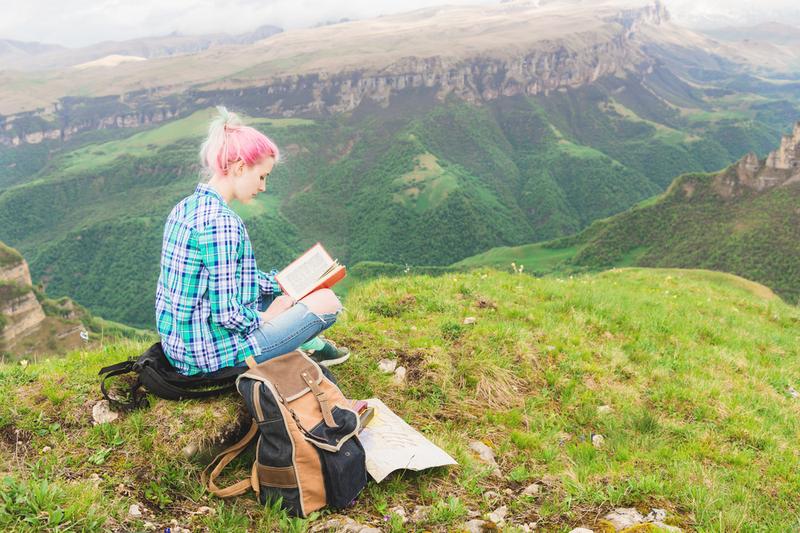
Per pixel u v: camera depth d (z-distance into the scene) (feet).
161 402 16.08
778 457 21.34
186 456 15.12
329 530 13.38
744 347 38.29
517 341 27.09
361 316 28.96
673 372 29.78
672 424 23.29
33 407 16.24
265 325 15.39
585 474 16.96
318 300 16.34
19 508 11.98
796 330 51.39
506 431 21.02
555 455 19.40
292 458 13.60
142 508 13.56
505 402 23.04
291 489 13.71
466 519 14.39
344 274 16.71
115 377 17.37
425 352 24.00
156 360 15.56
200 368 15.06
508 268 54.90
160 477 14.56
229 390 16.29
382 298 31.96
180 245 14.28
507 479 17.15
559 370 26.23
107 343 24.20
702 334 39.24
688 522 14.66
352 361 22.50
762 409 27.04
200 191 14.85
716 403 26.11
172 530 13.01
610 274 77.46
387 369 22.94
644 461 18.90
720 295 60.70
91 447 15.10
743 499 17.15
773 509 17.25
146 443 15.07
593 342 31.83
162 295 15.01
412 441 16.70
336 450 13.80
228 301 14.42
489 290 38.63
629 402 24.97
